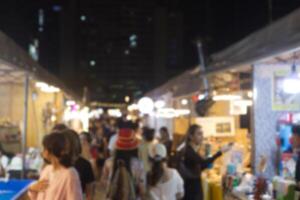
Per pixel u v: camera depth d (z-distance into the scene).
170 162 7.96
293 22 5.44
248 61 6.04
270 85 6.14
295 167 5.40
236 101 8.59
